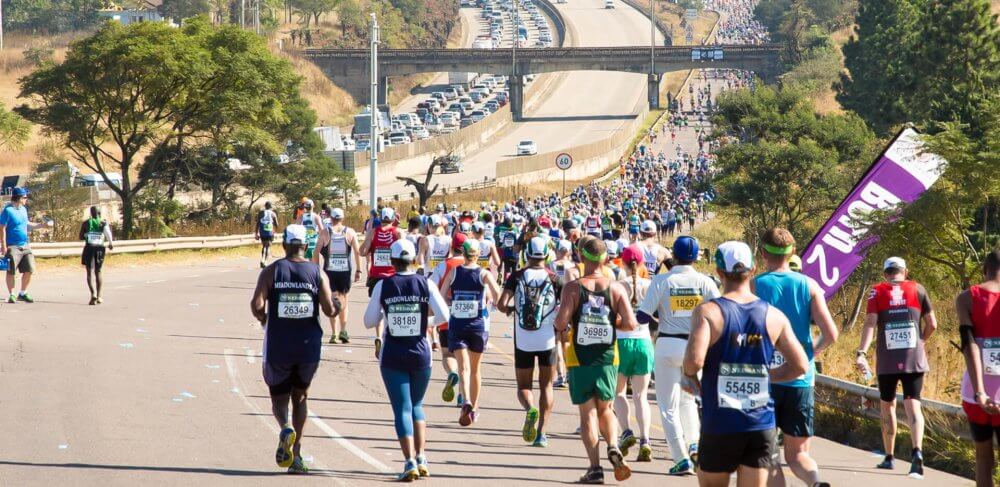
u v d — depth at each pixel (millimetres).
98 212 77125
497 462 35344
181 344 60438
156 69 157625
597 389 31969
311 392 48125
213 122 172500
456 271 40969
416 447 32688
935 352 66250
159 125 167750
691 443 34250
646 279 41000
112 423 39031
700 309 22766
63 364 51312
